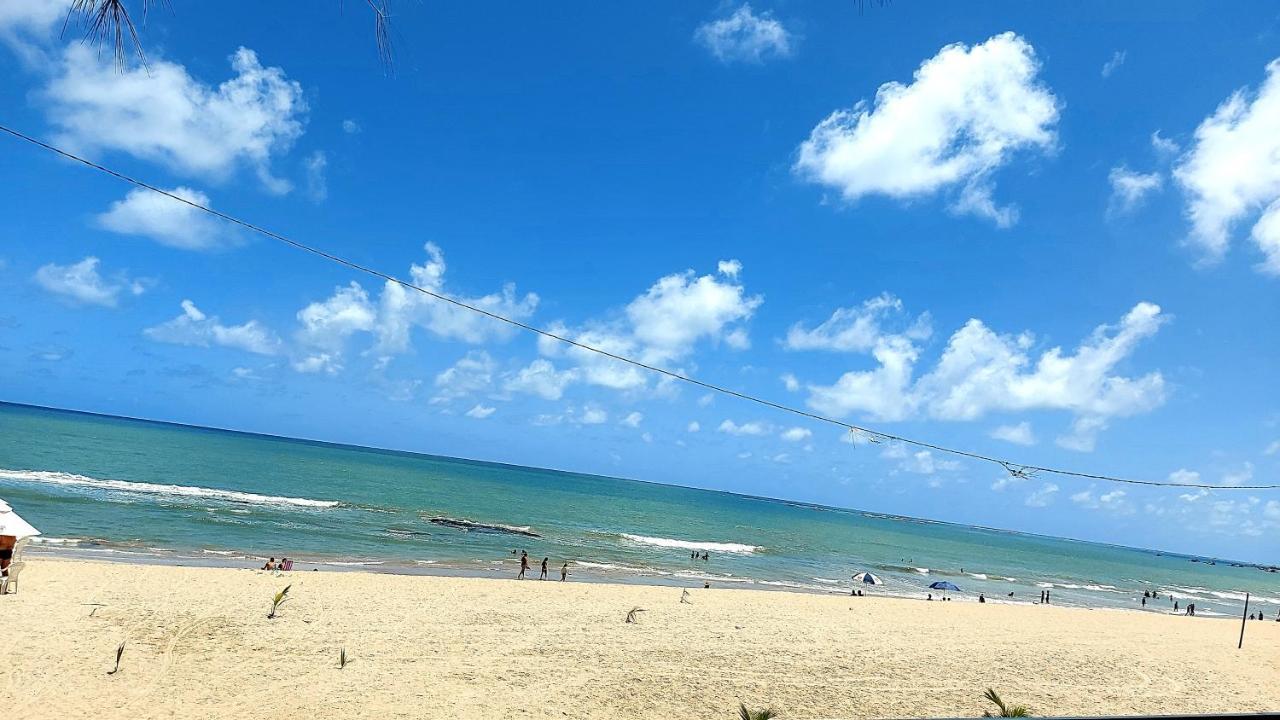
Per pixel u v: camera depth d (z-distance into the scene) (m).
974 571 84.38
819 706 16.61
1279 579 179.50
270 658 16.50
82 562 26.12
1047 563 123.88
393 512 66.12
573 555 52.12
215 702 13.47
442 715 13.95
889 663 21.56
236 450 141.88
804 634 25.36
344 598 24.12
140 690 13.65
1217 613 65.50
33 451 79.06
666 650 20.84
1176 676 23.53
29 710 12.14
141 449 105.31
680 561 55.97
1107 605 61.09
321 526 50.00
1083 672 22.70
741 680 18.22
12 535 20.05
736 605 31.47
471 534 56.72
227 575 26.38
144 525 40.78
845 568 66.81
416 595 26.22
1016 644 27.11
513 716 14.29
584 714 14.80
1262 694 22.16
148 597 21.11
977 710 17.28
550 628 22.53
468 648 19.11
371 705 14.11
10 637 15.89
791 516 191.00
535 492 136.00
